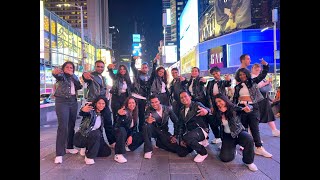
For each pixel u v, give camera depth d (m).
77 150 5.96
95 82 6.26
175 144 5.82
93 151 5.14
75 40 40.19
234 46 38.78
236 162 5.15
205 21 53.22
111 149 6.30
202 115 5.47
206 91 6.90
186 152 5.60
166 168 4.84
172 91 7.82
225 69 40.38
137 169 4.79
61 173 4.57
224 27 44.91
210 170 4.69
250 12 39.94
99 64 6.40
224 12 44.84
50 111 12.01
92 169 4.80
